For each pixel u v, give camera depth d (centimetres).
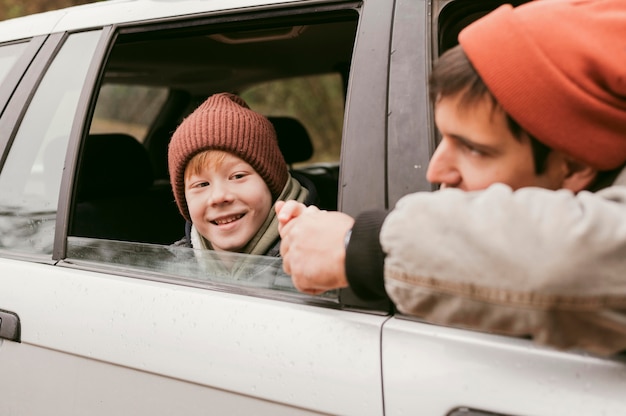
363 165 120
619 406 92
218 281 136
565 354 97
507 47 88
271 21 149
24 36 191
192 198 162
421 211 83
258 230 164
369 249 94
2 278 160
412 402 104
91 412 142
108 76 281
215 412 124
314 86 580
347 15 139
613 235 75
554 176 93
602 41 85
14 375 155
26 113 180
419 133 117
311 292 109
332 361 112
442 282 82
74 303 146
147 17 165
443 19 127
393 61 124
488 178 93
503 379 99
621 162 90
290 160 300
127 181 244
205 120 158
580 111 86
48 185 168
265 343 120
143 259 149
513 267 77
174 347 129
